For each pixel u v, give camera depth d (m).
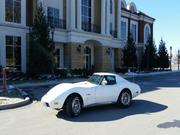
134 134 7.65
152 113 10.57
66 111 10.00
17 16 28.30
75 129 8.25
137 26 53.69
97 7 39.59
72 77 29.25
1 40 26.41
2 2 26.73
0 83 21.66
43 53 26.98
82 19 37.06
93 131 8.00
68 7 33.97
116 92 11.55
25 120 9.50
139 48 52.78
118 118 9.75
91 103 10.72
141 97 14.98
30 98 14.62
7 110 11.41
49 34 28.66
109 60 39.94
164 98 14.61
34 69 26.94
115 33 44.72
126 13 49.97
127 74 38.09
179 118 9.65
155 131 7.94
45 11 31.61
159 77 34.12
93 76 11.79
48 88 19.78
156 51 53.06
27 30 28.56
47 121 9.34
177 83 24.56
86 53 37.41
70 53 32.41
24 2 28.80
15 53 27.67
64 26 33.88
